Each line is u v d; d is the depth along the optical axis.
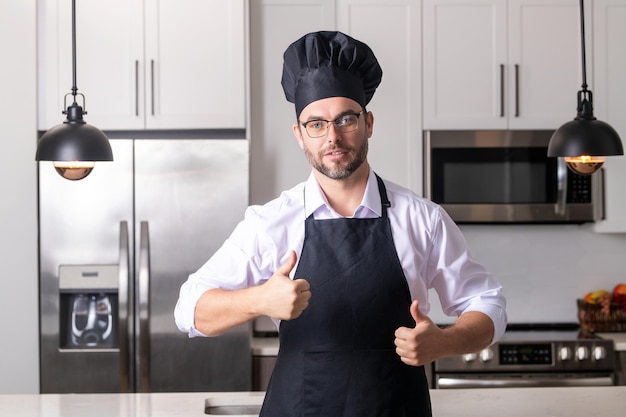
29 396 2.66
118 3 3.75
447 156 3.88
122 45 3.75
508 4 3.88
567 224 4.25
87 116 3.75
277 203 2.00
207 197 3.64
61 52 3.72
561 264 4.26
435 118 3.88
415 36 3.87
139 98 3.76
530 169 3.90
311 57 1.89
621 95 3.91
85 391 3.64
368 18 3.86
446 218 2.02
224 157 3.65
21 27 3.68
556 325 4.25
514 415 2.35
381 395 1.87
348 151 1.82
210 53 3.78
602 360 3.73
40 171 3.62
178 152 3.64
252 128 4.02
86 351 3.63
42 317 3.64
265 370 3.72
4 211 3.67
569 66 3.90
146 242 3.61
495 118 3.89
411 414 1.89
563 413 2.36
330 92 1.85
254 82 4.00
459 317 1.91
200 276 1.98
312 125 1.84
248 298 1.69
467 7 3.87
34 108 3.69
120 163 3.62
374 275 1.92
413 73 3.87
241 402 2.64
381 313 1.90
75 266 3.63
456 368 3.70
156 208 3.63
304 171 4.02
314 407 1.89
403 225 1.96
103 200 3.62
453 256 2.00
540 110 3.90
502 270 4.26
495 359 3.72
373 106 3.88
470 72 3.88
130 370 3.63
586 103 2.63
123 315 3.57
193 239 3.64
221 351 3.65
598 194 3.89
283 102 4.02
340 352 1.89
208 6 3.77
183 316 1.87
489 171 3.89
